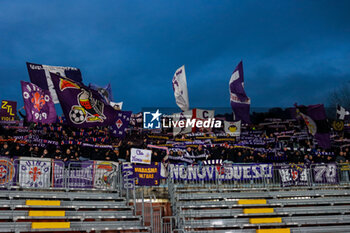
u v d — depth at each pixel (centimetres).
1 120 1778
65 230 1192
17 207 1228
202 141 1908
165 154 1681
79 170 1422
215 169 1603
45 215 1220
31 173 1328
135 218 1373
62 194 1348
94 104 1432
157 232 1431
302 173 1669
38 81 1653
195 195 1520
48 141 1686
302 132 2259
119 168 1492
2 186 1264
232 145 1838
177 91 1809
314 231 1414
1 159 1286
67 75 1728
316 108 1856
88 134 1944
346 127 2167
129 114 1872
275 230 1373
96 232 1255
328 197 1603
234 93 1911
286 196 1597
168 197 1528
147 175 1528
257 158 1822
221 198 1525
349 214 1523
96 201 1384
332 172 1686
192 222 1383
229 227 1391
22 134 1788
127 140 1788
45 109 1495
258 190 1611
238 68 1916
